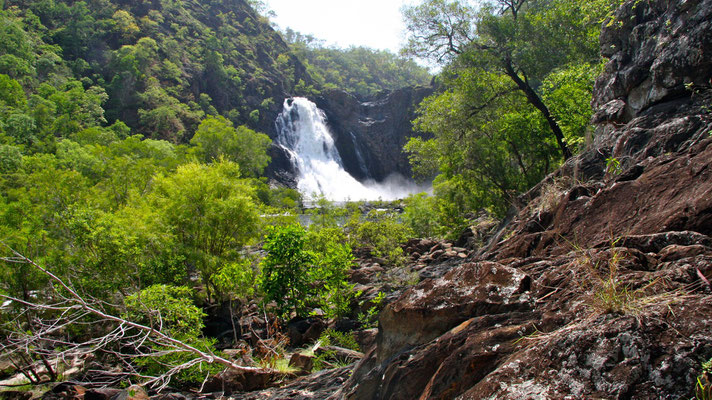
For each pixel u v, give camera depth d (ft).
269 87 256.32
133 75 211.82
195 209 32.42
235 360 20.72
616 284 6.98
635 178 13.96
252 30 313.53
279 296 26.68
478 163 50.83
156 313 21.59
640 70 22.44
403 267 38.65
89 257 26.89
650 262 8.16
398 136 253.24
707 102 17.62
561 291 8.04
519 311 8.07
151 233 29.76
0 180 79.20
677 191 10.84
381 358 9.76
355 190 217.97
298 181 201.77
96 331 24.71
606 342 5.71
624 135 19.24
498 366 6.68
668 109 19.27
